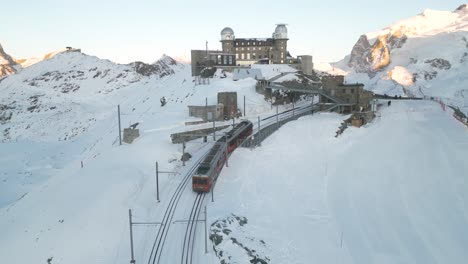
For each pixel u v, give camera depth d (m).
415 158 61.06
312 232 38.69
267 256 33.31
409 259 35.22
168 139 63.22
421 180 52.72
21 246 35.50
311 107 96.81
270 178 50.75
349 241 37.69
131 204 41.44
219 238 34.19
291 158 59.16
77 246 34.72
